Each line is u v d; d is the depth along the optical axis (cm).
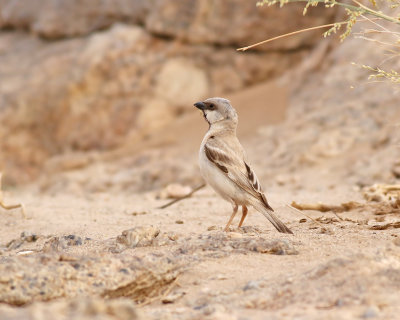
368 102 1986
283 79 2509
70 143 2472
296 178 1625
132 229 792
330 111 2039
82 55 2536
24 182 2395
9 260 612
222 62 2562
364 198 1208
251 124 2255
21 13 2758
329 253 703
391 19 773
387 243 712
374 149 1727
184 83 2531
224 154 890
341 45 2281
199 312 549
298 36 2533
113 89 2495
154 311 564
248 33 2539
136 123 2480
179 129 2431
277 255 709
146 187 1948
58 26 2675
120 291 603
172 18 2536
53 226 1062
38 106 2461
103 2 2623
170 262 643
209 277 645
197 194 1452
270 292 577
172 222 1051
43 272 595
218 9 2541
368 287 554
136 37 2548
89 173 2205
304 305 538
